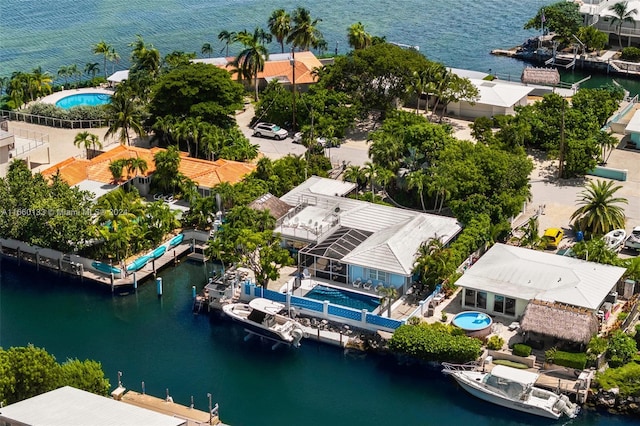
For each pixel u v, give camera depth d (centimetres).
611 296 10756
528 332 9975
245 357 10375
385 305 10800
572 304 10162
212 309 11175
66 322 11100
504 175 12650
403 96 16325
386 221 12112
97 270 12025
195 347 10569
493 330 10362
